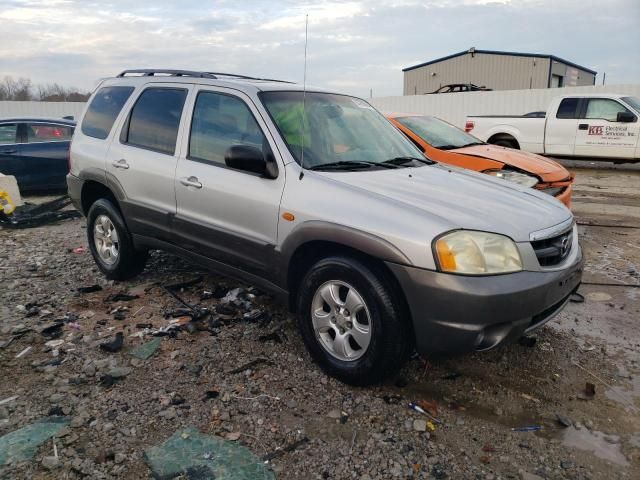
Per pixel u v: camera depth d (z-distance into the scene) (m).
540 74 35.22
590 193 10.57
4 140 10.07
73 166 5.39
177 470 2.59
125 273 5.11
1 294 4.88
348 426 2.98
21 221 7.85
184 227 4.25
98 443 2.79
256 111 3.84
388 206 3.17
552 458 2.77
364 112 4.62
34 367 3.56
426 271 2.94
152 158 4.50
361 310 3.24
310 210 3.38
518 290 2.96
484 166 7.08
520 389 3.41
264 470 2.61
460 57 37.41
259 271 3.78
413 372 3.57
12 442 2.78
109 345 3.78
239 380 3.41
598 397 3.34
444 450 2.81
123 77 5.31
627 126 12.46
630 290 5.17
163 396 3.22
